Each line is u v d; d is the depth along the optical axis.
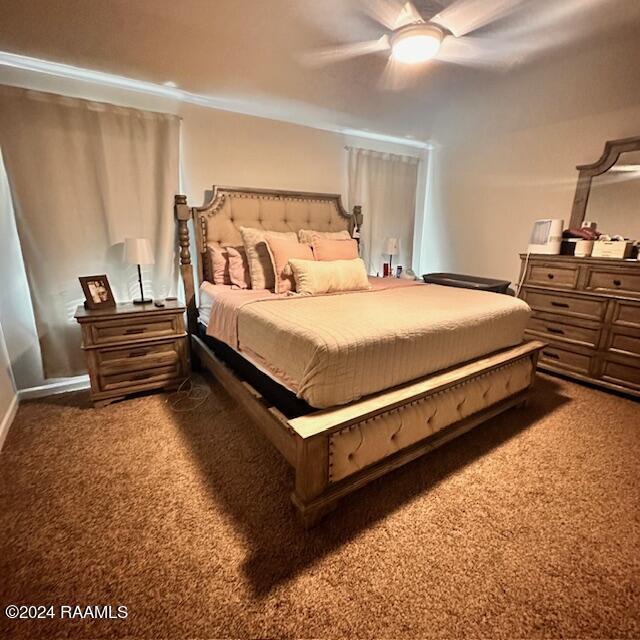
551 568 1.18
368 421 1.41
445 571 1.17
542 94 2.94
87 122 2.31
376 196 3.84
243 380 1.92
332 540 1.29
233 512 1.42
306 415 1.33
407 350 1.55
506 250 3.49
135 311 2.29
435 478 1.62
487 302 2.08
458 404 1.78
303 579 1.14
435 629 1.00
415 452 1.61
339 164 3.62
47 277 2.34
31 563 1.19
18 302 2.36
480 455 1.79
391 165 3.87
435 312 1.81
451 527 1.35
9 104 2.08
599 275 2.44
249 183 3.10
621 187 2.60
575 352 2.62
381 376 1.49
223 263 2.74
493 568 1.18
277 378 1.58
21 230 2.21
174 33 1.95
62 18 1.77
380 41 2.08
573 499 1.49
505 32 2.09
